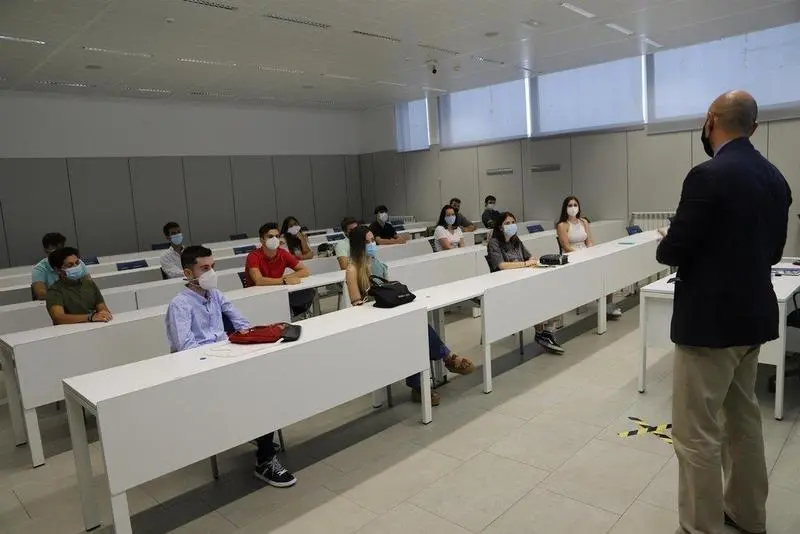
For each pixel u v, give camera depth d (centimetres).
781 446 272
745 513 201
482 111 1081
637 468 264
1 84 815
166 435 217
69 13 515
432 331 355
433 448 299
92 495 244
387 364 301
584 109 938
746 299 175
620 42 745
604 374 392
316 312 521
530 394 364
